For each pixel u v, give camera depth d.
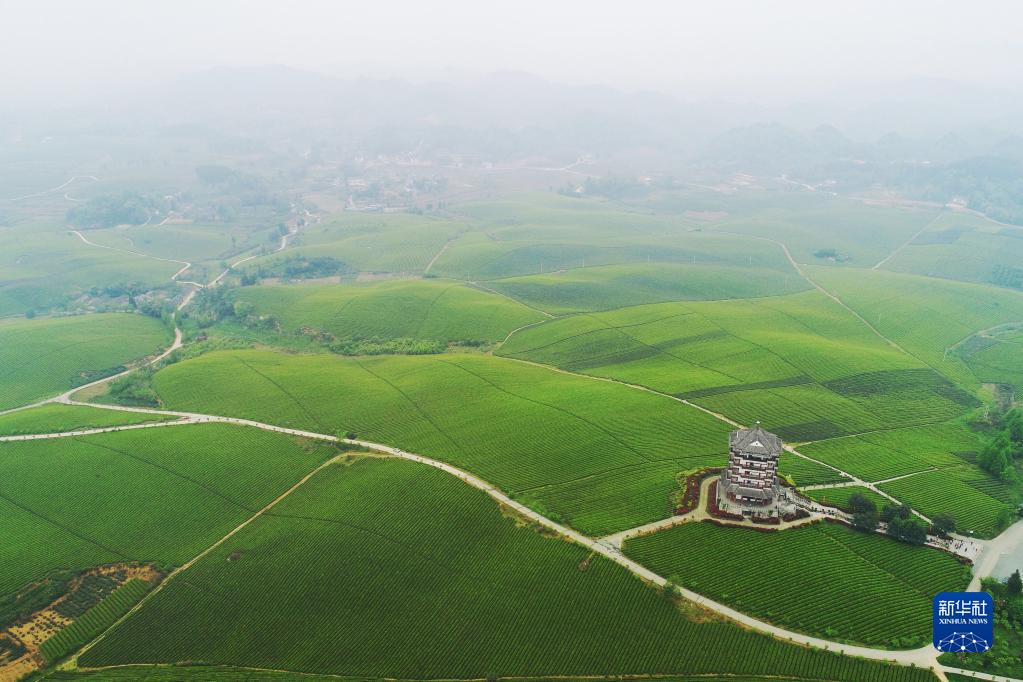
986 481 193.50
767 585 144.50
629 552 154.25
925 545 159.00
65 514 187.38
